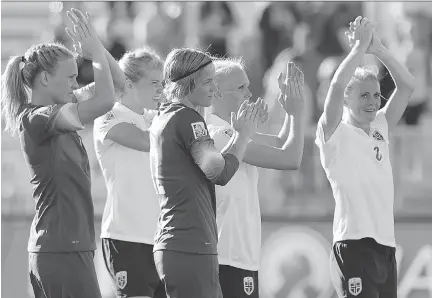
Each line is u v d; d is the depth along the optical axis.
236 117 19.73
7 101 20.44
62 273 19.80
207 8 45.69
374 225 23.55
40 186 19.98
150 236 23.58
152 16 45.34
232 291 22.36
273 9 44.75
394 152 37.00
